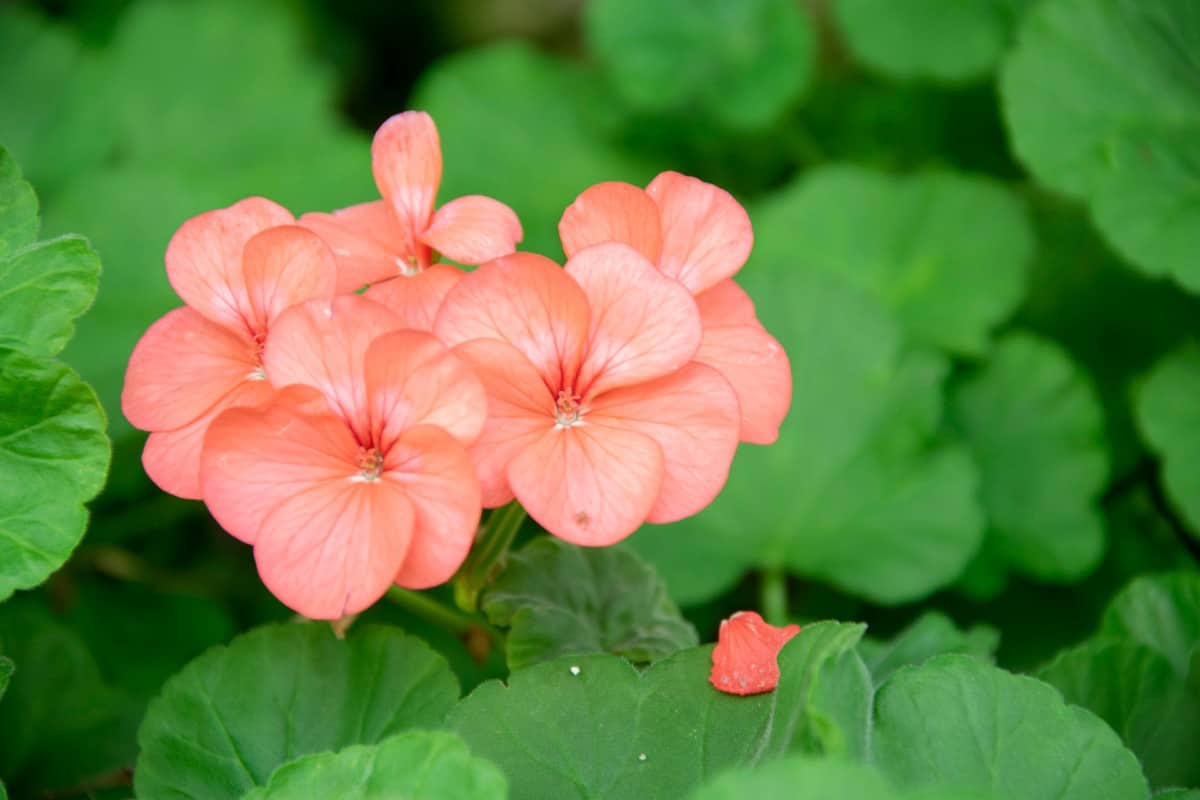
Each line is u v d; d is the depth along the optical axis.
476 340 0.51
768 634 0.54
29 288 0.54
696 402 0.52
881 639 0.67
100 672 0.62
